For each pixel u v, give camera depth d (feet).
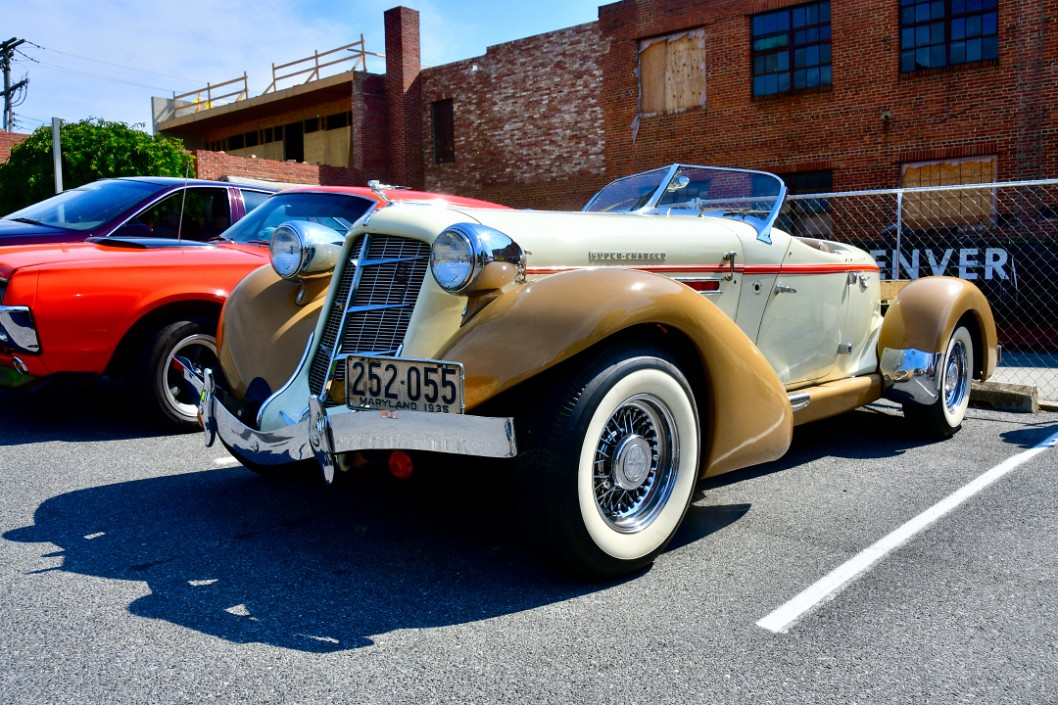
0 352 14.55
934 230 41.96
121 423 16.58
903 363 14.61
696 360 9.50
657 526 8.95
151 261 15.28
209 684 6.63
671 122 52.26
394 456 8.86
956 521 10.74
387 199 15.83
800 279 12.80
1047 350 33.19
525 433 8.11
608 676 6.78
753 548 9.80
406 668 6.91
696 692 6.53
